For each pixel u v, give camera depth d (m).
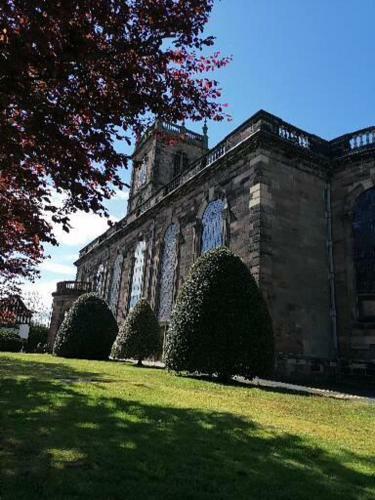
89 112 6.14
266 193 18.27
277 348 16.61
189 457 4.96
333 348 18.16
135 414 6.93
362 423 7.75
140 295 30.20
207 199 22.59
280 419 7.50
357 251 18.56
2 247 11.38
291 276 17.88
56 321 40.22
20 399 7.71
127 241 35.34
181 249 24.77
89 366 15.85
